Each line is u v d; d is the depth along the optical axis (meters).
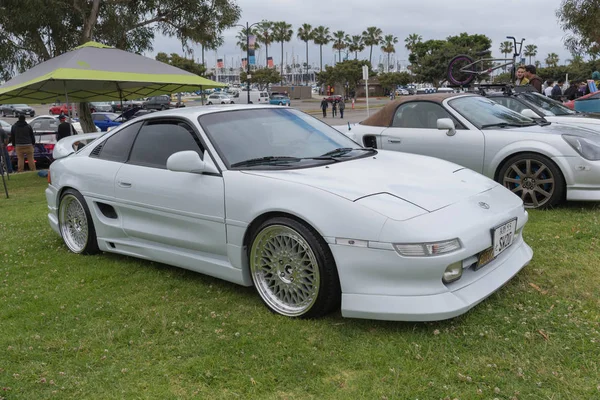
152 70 11.73
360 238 2.98
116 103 43.66
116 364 2.89
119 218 4.50
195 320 3.40
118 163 4.50
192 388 2.64
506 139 5.91
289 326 3.23
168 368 2.83
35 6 14.79
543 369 2.60
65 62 10.95
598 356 2.70
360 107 54.03
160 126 4.32
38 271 4.54
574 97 17.55
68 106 11.48
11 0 14.78
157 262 4.61
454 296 2.96
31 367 2.89
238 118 4.16
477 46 55.91
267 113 4.39
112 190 4.46
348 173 3.51
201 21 19.06
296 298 3.35
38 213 7.71
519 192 5.91
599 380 2.51
